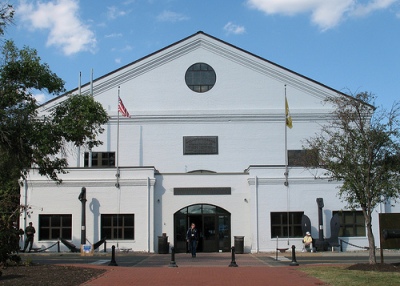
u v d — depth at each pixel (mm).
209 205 35688
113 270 21219
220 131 39656
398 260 27000
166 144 39438
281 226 35062
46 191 35094
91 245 32062
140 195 35281
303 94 40188
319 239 34250
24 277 17969
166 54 40250
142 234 34875
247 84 40250
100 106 25109
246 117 39719
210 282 17609
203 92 40062
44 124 23656
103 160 39219
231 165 39250
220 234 35438
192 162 39250
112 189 35281
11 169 24188
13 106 22562
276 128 39781
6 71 22125
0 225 20094
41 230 34938
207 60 40438
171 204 35562
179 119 39656
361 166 22094
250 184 35344
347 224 35219
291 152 39531
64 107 24094
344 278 17609
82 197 34438
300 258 29547
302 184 35469
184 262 26891
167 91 40000
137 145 39406
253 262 26844
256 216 35000
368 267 20875
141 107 39844
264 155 39406
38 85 22812
